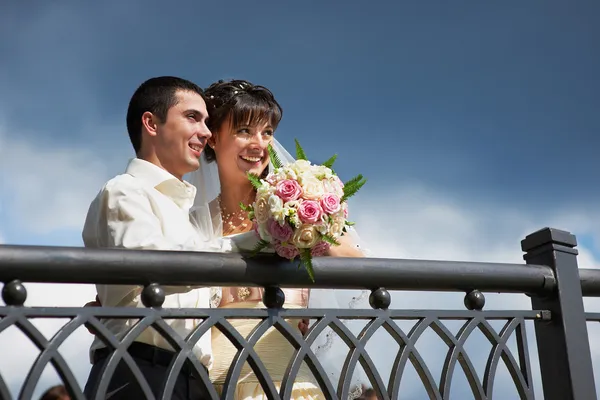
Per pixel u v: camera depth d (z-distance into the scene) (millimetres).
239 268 2652
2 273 2340
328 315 2725
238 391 3592
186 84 3631
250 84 4223
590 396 3035
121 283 2490
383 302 2824
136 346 3061
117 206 3104
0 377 2240
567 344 3061
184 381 3092
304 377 3793
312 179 2834
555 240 3178
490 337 2979
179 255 2566
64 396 4426
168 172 3523
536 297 3172
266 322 2641
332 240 2799
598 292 3268
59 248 2412
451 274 2951
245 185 4156
